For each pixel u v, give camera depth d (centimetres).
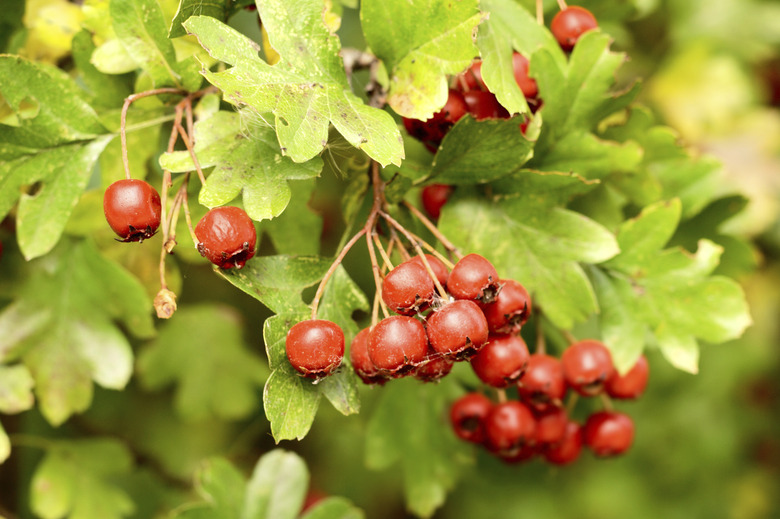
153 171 42
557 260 40
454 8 38
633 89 40
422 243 38
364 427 51
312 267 38
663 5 58
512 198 40
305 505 56
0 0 41
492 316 38
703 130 60
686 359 41
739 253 44
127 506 46
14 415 47
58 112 39
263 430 55
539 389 41
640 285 41
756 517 66
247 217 36
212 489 43
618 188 43
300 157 36
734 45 60
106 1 40
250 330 56
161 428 55
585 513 65
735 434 67
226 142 37
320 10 37
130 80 40
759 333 69
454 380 45
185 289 55
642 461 68
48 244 39
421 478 45
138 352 53
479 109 39
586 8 45
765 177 58
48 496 45
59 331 42
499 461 48
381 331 36
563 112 41
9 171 39
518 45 40
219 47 36
